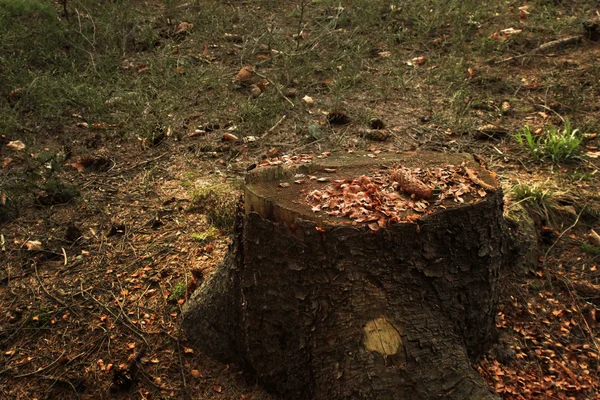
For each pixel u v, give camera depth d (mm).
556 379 1682
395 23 3627
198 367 1702
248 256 1550
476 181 1602
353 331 1489
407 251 1495
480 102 2812
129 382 1662
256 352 1613
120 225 2129
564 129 2576
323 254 1476
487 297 1613
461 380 1502
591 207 2148
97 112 2787
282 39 3434
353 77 3051
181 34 3580
